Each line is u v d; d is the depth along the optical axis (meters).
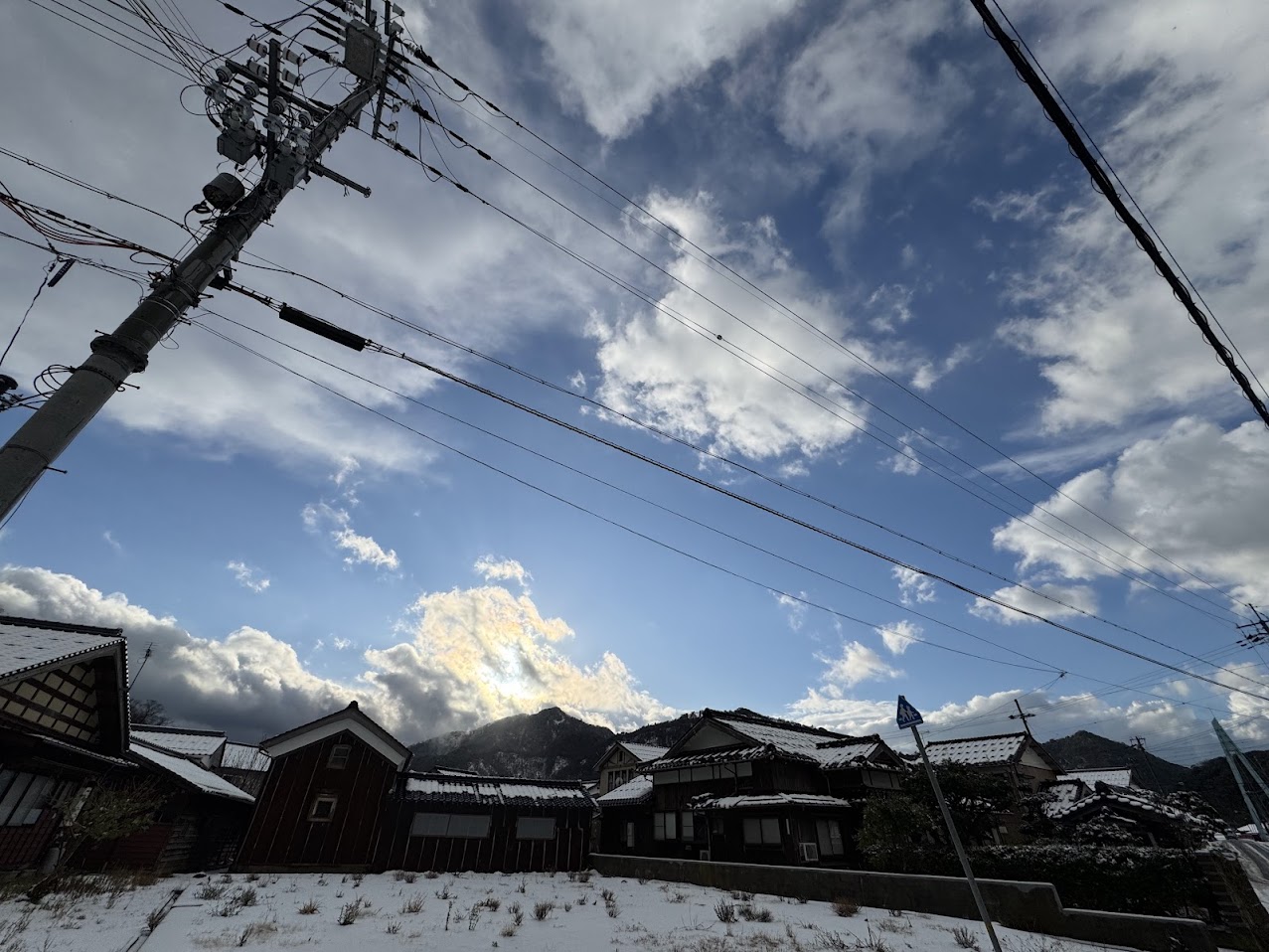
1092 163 5.40
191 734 36.69
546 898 15.07
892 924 10.70
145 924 9.38
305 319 6.55
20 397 5.20
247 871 19.47
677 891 16.28
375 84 7.05
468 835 23.03
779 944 9.27
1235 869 10.00
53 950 7.42
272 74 6.29
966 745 31.69
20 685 11.97
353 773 22.33
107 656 13.98
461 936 9.68
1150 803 17.73
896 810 15.09
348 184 6.77
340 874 19.88
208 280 5.50
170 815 17.92
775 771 21.45
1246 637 21.91
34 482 4.01
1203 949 8.35
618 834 26.61
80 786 14.16
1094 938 9.37
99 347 4.65
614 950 8.86
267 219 6.07
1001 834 21.75
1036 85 4.93
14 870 11.83
